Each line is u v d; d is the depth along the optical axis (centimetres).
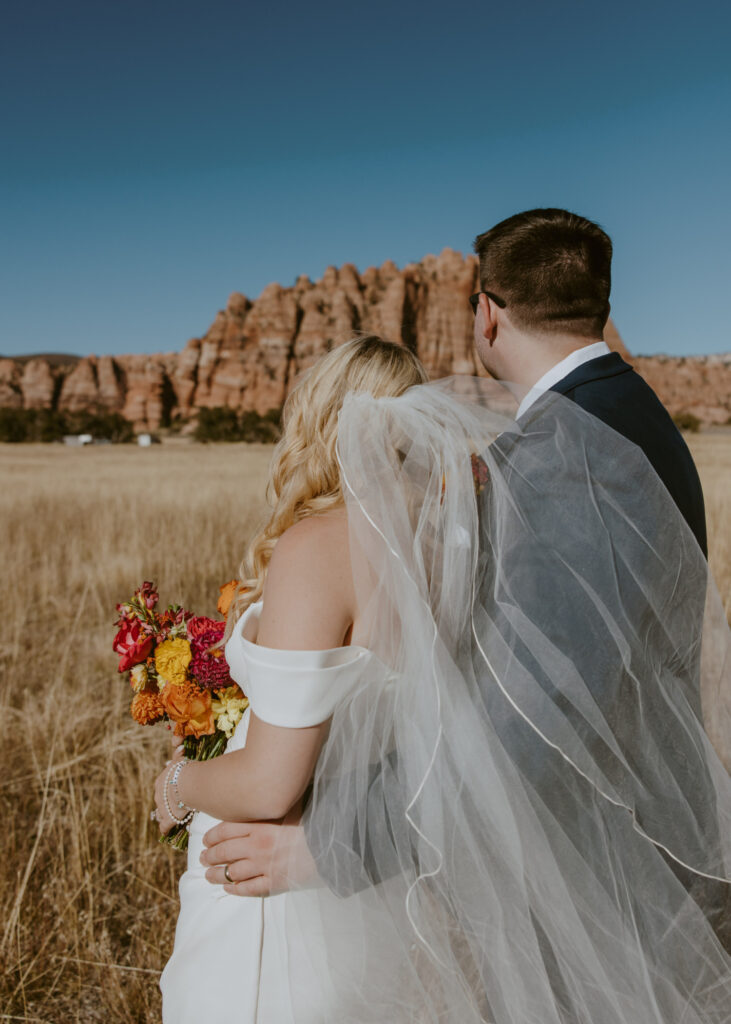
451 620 120
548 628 115
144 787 297
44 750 342
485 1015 114
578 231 141
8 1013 213
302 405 135
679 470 138
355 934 115
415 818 111
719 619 133
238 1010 123
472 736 112
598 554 118
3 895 249
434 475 122
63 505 1148
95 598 592
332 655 110
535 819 112
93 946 229
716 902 124
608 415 135
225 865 128
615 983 113
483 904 111
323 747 116
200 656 145
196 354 11456
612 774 115
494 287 146
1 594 596
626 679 118
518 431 129
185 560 700
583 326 143
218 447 6066
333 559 115
